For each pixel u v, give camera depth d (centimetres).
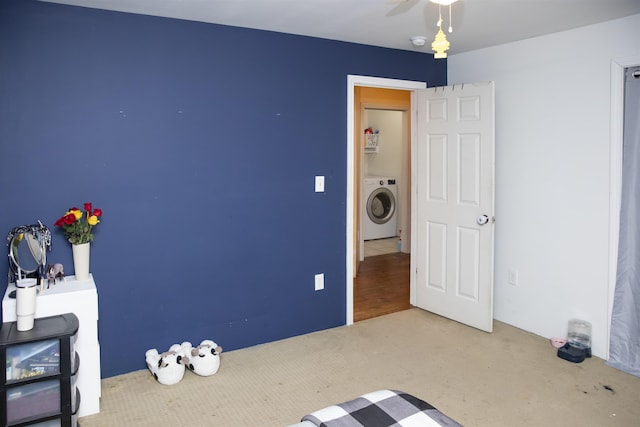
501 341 372
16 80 274
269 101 355
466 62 425
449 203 410
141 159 312
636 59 308
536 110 371
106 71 297
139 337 322
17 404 226
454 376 317
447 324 409
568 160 353
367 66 397
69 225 284
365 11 298
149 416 270
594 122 335
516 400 286
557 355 346
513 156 391
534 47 368
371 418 166
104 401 285
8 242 274
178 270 331
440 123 410
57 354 233
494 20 319
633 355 323
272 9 294
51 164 287
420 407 175
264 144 356
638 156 314
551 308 372
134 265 316
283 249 372
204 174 335
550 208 367
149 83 311
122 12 298
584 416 269
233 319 356
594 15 308
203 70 328
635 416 269
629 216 322
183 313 336
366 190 745
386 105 626
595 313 343
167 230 325
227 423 263
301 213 378
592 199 340
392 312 439
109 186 304
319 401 287
